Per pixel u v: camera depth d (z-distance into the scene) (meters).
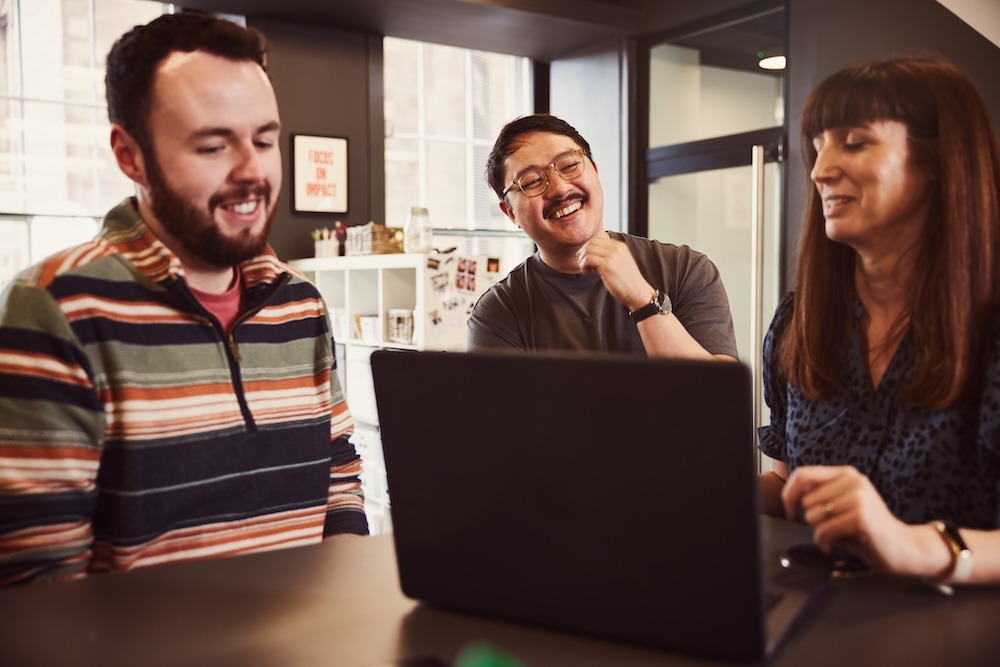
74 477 1.12
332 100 5.30
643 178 5.66
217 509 1.28
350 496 1.49
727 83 5.14
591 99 5.91
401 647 0.75
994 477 1.04
